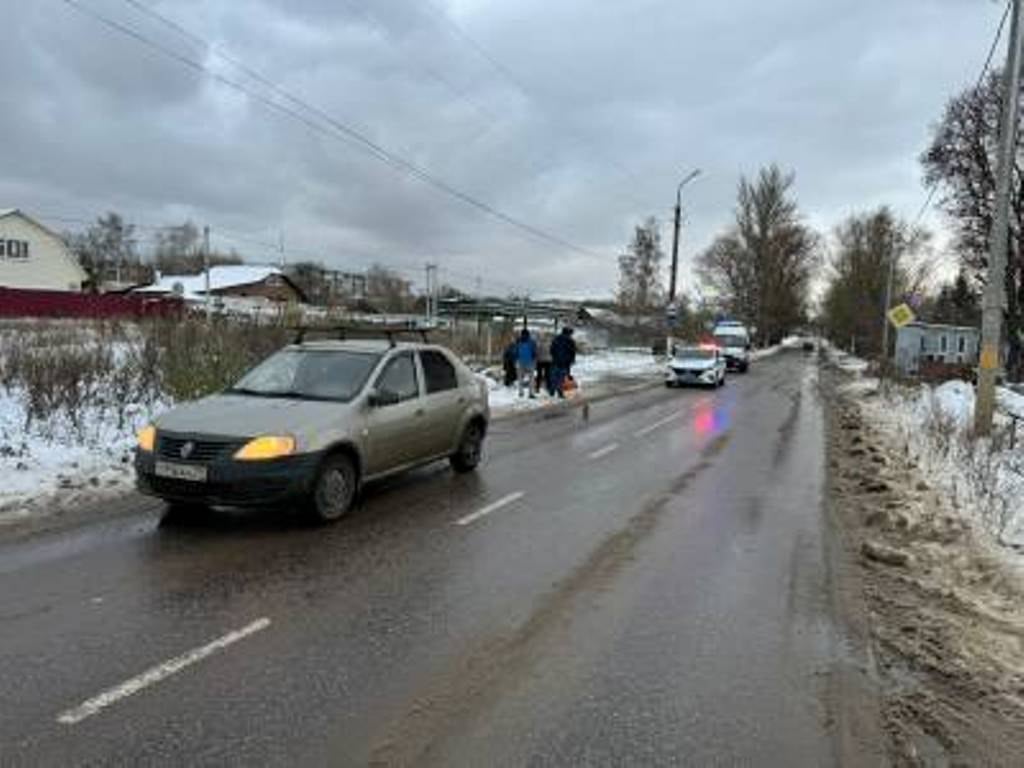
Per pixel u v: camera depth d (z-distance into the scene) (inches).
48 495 367.6
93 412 558.6
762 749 176.2
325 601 253.9
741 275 3954.2
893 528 371.2
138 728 175.9
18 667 202.2
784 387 1363.2
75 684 194.4
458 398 455.2
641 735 180.2
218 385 617.3
